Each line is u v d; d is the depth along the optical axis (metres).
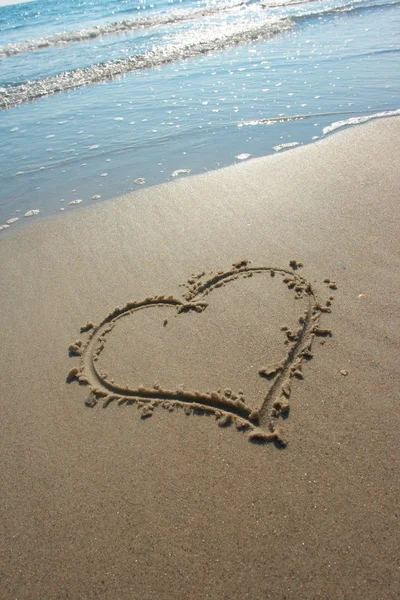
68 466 0.68
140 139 1.85
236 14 4.52
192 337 0.87
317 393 0.72
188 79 2.54
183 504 0.61
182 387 0.77
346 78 2.21
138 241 1.19
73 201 1.44
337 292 0.91
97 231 1.26
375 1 4.00
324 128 1.72
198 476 0.64
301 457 0.64
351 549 0.54
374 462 0.62
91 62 3.16
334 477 0.61
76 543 0.59
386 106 1.85
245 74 2.49
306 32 3.27
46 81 2.84
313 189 1.30
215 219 1.23
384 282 0.92
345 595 0.50
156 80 2.61
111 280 1.06
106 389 0.79
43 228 1.30
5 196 1.52
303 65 2.50
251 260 1.04
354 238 1.07
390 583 0.51
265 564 0.54
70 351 0.88
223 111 2.02
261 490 0.61
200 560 0.55
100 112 2.21
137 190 1.44
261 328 0.86
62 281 1.08
